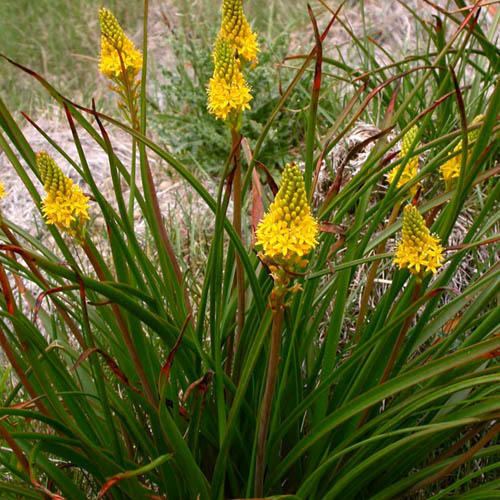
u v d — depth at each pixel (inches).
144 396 22.3
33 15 64.8
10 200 45.2
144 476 24.2
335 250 22.1
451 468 20.6
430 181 34.0
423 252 17.6
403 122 36.0
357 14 58.6
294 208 15.7
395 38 55.1
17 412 18.9
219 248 20.8
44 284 20.5
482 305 21.5
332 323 22.1
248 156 25.7
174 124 47.6
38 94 55.6
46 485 25.6
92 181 18.9
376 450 21.6
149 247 38.1
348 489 21.6
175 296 23.4
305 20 59.0
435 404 22.7
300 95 44.6
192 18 61.7
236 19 20.8
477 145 19.3
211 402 22.5
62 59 59.8
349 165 36.2
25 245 40.4
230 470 22.3
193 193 44.1
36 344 18.5
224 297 24.0
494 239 19.4
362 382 21.4
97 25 63.5
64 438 19.5
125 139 50.4
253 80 44.7
